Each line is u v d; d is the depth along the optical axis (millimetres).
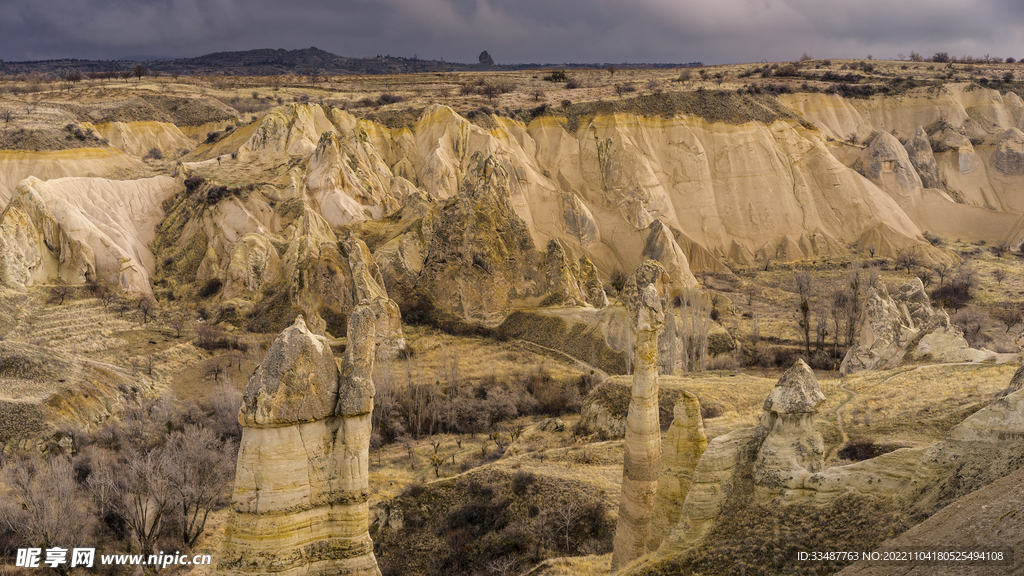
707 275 138250
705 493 22281
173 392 77000
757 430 22609
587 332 90438
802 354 90500
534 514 46031
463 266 102812
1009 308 106750
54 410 63375
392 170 153000
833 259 145625
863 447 37500
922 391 46969
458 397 75250
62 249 105938
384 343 89125
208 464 50469
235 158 143000
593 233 140500
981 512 15586
